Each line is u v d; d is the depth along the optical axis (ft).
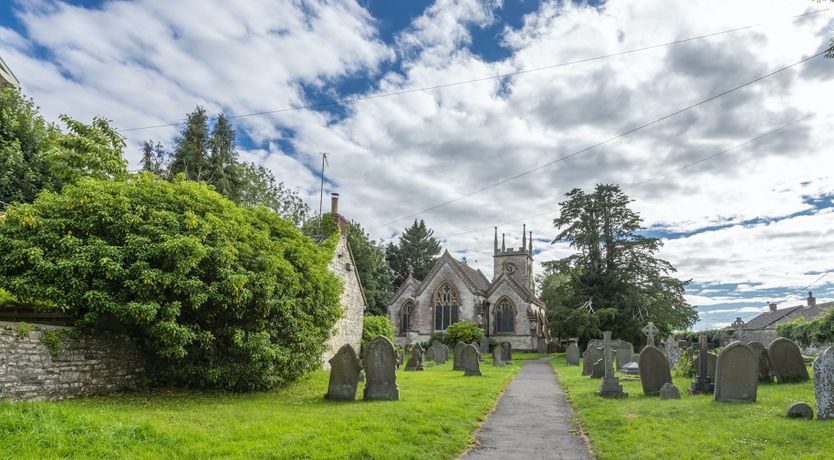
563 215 192.03
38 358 39.78
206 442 29.71
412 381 71.51
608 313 164.86
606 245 185.88
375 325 129.08
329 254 72.23
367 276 218.59
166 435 30.09
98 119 66.13
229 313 51.44
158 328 44.50
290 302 54.44
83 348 44.14
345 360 50.34
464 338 165.89
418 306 208.64
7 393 36.91
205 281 49.83
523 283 240.94
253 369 52.70
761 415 37.01
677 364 70.64
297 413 40.70
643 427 36.45
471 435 37.37
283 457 27.55
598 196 186.50
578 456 31.83
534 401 56.03
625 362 92.48
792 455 27.50
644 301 173.47
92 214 46.39
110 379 47.01
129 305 43.24
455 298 205.26
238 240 53.88
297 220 209.77
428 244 305.53
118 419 32.07
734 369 43.29
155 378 52.19
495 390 62.39
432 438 33.99
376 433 33.35
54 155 63.82
